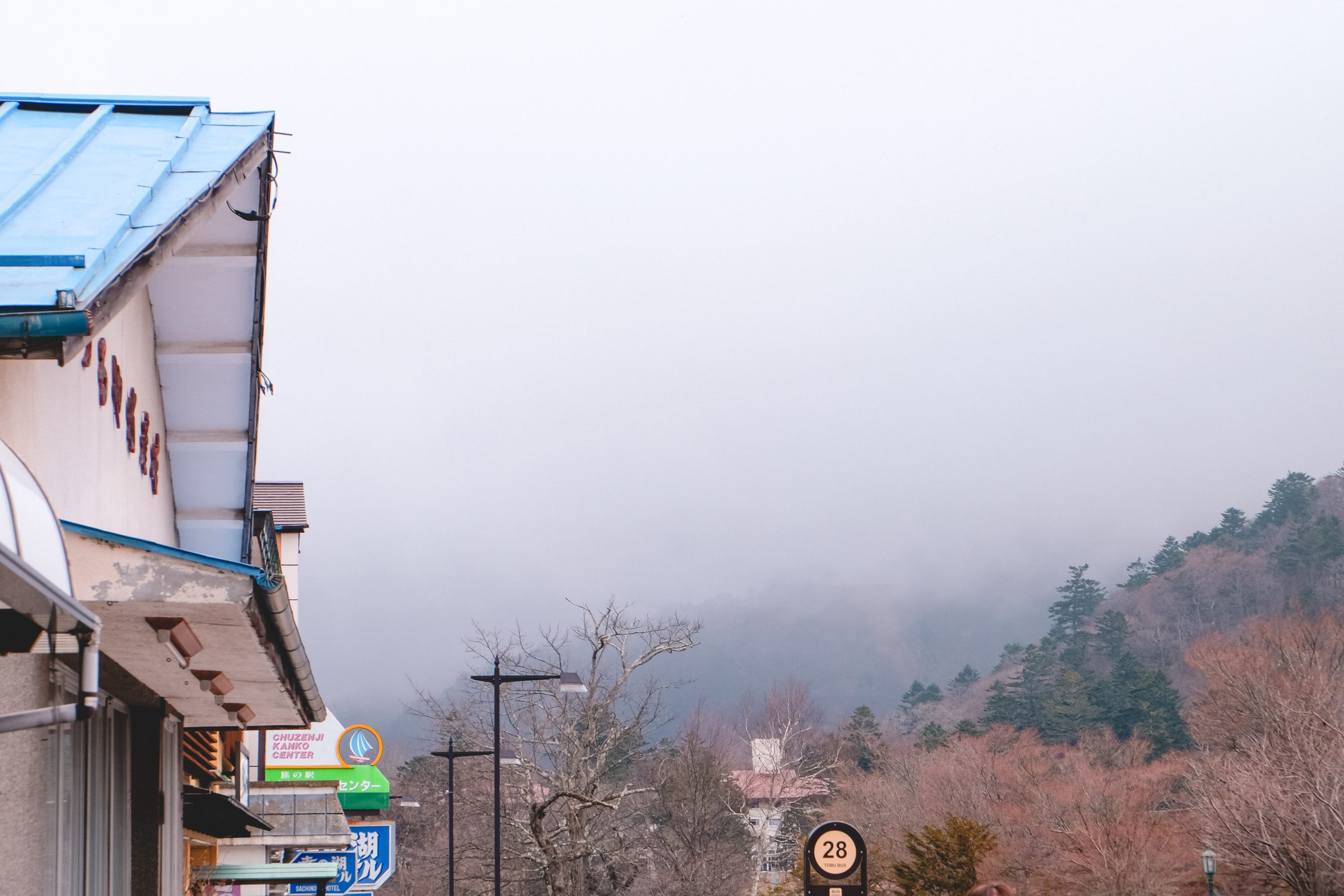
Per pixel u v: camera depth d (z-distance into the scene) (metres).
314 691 11.46
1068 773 78.88
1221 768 55.22
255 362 11.61
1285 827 48.69
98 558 6.34
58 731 7.40
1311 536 171.00
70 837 7.96
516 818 40.88
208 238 10.41
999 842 66.62
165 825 11.54
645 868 52.47
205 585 6.55
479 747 43.47
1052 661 167.25
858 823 79.06
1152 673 123.94
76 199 6.69
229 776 23.61
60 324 5.25
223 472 12.28
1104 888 58.28
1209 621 175.00
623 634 39.84
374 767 39.78
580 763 38.84
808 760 74.06
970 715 188.12
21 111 8.92
